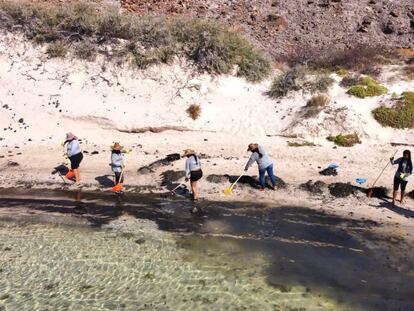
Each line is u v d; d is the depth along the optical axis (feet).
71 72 67.92
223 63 68.64
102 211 43.50
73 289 32.55
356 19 91.66
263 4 95.86
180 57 69.82
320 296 31.27
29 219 42.01
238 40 72.64
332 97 64.23
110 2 90.33
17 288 32.71
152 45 70.54
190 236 39.14
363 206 43.55
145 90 66.85
